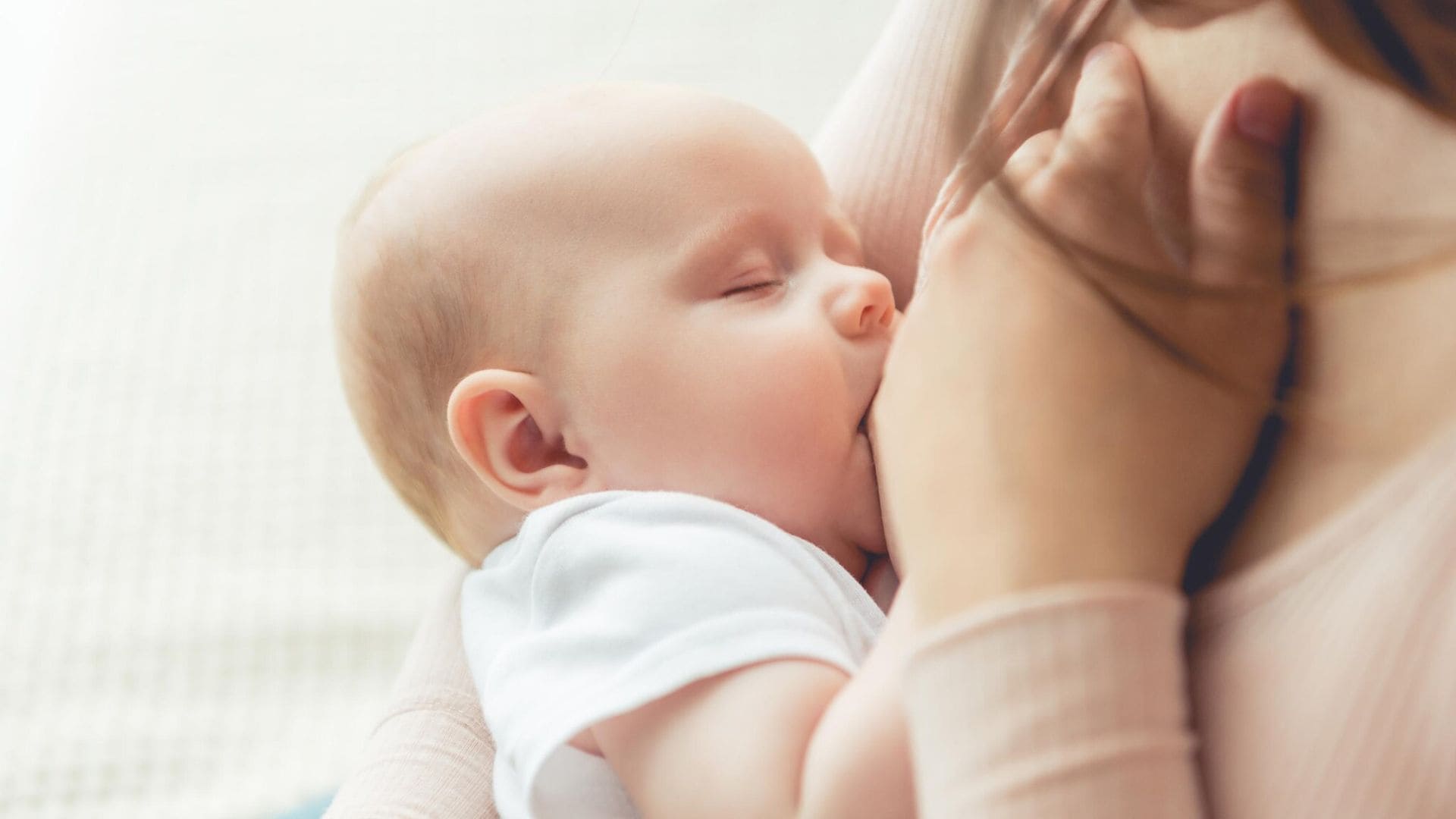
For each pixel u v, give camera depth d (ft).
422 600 5.20
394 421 3.24
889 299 2.92
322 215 6.45
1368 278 1.43
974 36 2.02
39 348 6.03
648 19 7.22
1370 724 1.44
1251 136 1.66
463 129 3.24
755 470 2.79
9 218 6.63
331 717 4.87
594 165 2.98
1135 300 1.61
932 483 1.63
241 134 6.84
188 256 6.34
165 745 4.81
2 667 5.02
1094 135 1.78
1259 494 1.64
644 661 2.32
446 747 2.91
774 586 2.43
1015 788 1.47
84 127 6.95
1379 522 1.47
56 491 5.53
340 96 7.02
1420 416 1.47
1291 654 1.52
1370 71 1.47
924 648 1.56
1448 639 1.39
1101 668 1.47
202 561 5.32
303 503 5.50
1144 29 1.92
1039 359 1.62
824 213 3.11
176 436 5.70
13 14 7.55
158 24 7.44
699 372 2.83
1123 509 1.55
